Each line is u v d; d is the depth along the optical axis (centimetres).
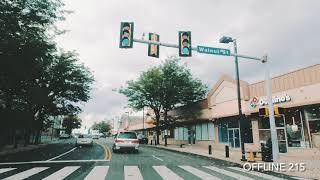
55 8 2130
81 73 4125
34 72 2275
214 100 3238
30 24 2106
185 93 3734
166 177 1021
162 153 2320
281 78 2180
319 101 1809
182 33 1257
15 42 1945
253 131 2494
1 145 3192
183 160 1747
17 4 1998
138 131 8138
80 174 1072
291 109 2081
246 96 2592
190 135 3931
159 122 4184
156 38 1245
